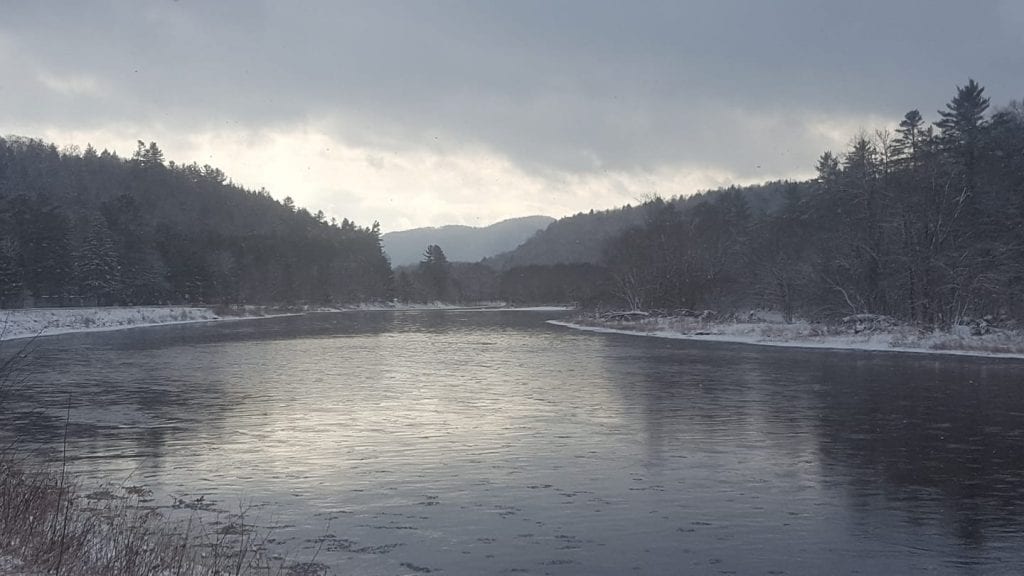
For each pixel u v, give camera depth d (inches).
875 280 2106.3
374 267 7071.9
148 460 540.1
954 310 1892.2
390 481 481.4
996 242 1894.7
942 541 362.6
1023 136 2193.7
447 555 343.9
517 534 375.2
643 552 348.5
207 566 309.1
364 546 355.6
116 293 3467.0
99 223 3378.4
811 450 574.9
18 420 707.4
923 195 1925.4
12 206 3147.1
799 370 1193.4
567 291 6550.2
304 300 5556.1
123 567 272.1
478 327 2901.1
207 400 848.9
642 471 508.7
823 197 2970.0
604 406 805.2
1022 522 393.1
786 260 2593.5
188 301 4136.3
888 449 578.9
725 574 320.8
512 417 733.9
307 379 1070.4
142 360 1373.0
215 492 451.8
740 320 2513.5
